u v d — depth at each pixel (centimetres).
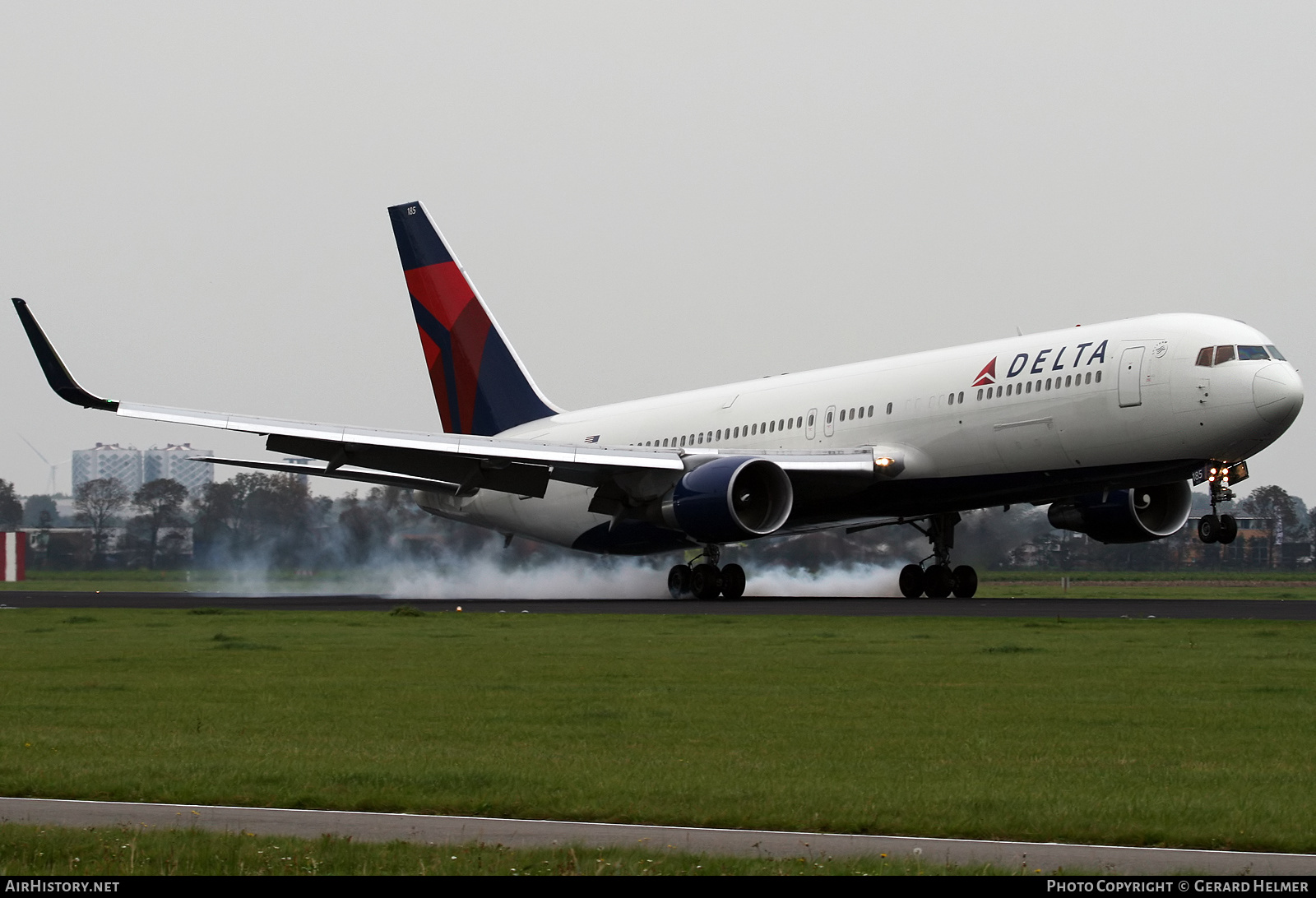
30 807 3238
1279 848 2825
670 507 11356
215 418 11062
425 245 15238
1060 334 10744
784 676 5738
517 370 15012
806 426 12319
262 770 3644
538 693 5259
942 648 6856
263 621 9625
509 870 2609
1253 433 9662
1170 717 4522
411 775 3541
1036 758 3791
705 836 2938
